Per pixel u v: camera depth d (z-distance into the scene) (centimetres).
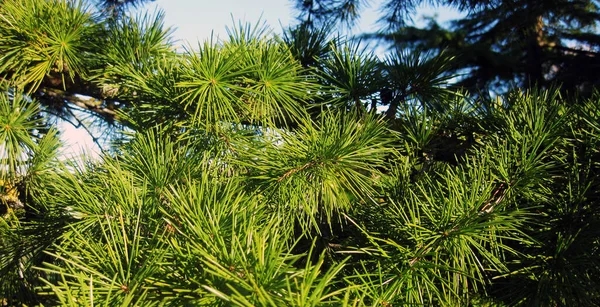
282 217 40
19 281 45
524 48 248
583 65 230
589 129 47
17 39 49
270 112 48
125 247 29
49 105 60
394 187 44
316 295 25
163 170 40
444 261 37
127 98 52
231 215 32
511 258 42
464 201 37
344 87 51
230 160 43
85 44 52
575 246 40
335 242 48
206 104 46
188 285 28
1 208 52
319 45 55
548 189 43
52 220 43
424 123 49
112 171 42
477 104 53
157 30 53
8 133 46
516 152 43
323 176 40
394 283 33
